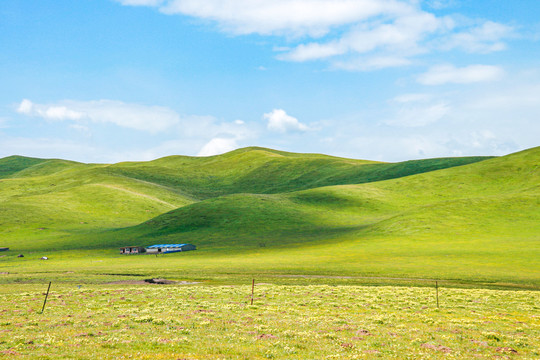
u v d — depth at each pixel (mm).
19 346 23031
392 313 38625
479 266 82750
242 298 48094
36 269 99438
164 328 29188
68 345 23516
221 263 102062
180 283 70125
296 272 83000
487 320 35906
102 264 111250
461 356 23578
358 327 30984
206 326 30391
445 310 40656
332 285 64562
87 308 40656
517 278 68812
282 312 38156
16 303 44281
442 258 95688
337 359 22141
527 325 33750
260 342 25594
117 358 20953
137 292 53781
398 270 81312
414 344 26219
